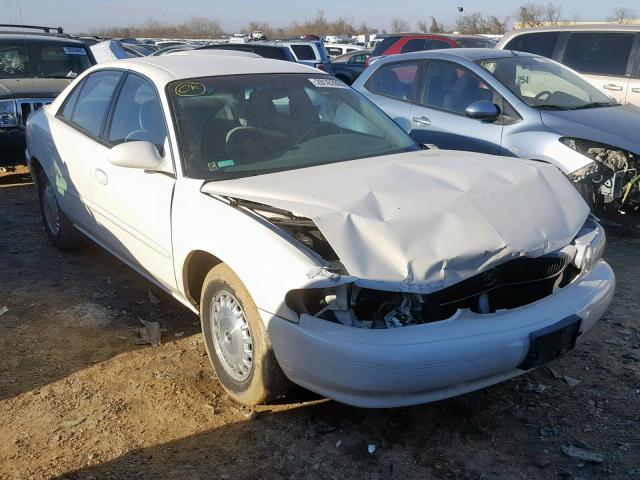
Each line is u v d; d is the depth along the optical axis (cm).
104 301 469
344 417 327
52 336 415
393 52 1548
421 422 323
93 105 485
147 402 341
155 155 374
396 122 470
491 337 280
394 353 267
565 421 324
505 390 351
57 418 328
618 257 561
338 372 274
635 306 457
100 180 439
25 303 465
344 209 299
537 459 296
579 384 356
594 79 876
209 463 295
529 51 948
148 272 416
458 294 295
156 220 377
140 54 1927
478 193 324
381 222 293
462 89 667
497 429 318
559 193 351
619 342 403
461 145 645
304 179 341
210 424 323
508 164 372
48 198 568
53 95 812
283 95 425
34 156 563
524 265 312
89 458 297
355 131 426
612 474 286
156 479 284
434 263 281
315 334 277
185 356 389
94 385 357
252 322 308
